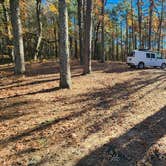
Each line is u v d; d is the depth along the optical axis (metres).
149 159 6.61
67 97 12.07
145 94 13.29
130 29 58.81
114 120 9.23
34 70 22.03
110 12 52.12
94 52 52.34
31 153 6.68
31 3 39.09
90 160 6.43
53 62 29.52
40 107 10.43
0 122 8.75
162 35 54.00
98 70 22.48
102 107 10.74
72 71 21.53
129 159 6.57
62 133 7.93
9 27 29.00
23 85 14.69
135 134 8.07
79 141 7.43
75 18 44.72
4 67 25.11
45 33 53.50
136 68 26.66
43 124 8.59
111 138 7.69
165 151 7.03
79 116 9.52
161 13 42.47
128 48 60.12
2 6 29.33
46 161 6.32
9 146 7.05
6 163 6.20
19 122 8.77
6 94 12.47
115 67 26.03
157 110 10.62
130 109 10.63
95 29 50.00
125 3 49.62
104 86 14.91
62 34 13.26
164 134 8.17
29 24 44.53
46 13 44.91
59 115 9.53
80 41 28.08
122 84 15.73
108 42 67.94
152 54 28.06
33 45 54.44
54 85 14.61
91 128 8.41
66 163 6.26
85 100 11.70
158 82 16.62
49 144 7.20
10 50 34.78
